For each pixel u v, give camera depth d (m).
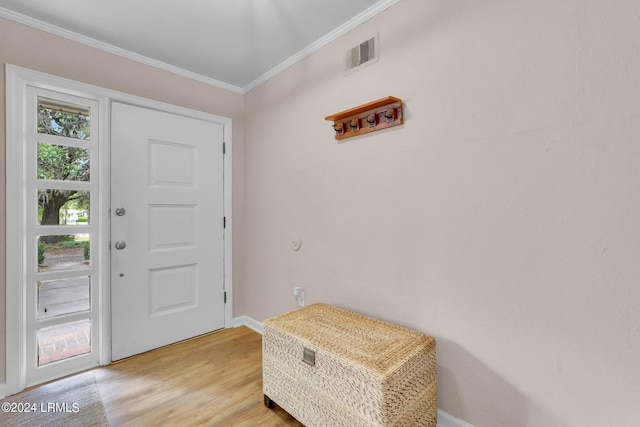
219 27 1.82
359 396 1.15
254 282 2.59
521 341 1.18
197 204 2.43
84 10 1.65
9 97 1.65
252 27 1.82
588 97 1.03
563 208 1.08
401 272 1.55
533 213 1.15
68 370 1.87
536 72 1.13
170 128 2.29
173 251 2.30
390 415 1.10
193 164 2.41
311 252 2.05
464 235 1.33
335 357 1.23
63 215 1.86
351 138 1.78
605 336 1.01
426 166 1.44
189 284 2.40
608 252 1.00
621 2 0.97
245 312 2.69
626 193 0.97
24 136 1.71
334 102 1.87
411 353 1.24
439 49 1.39
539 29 1.12
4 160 1.64
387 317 1.62
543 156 1.12
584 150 1.04
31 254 1.75
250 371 1.93
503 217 1.22
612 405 1.00
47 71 1.77
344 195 1.83
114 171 2.03
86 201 1.95
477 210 1.29
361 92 1.72
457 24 1.33
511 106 1.19
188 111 2.37
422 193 1.46
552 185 1.10
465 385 1.33
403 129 1.53
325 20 1.76
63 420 1.47
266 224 2.44
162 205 2.25
